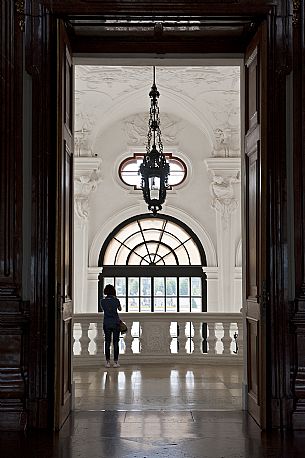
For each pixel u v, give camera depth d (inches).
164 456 216.2
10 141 264.8
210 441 237.1
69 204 294.7
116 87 695.7
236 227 771.4
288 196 268.2
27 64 266.5
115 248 786.8
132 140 786.2
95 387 370.0
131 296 786.2
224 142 759.7
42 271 263.0
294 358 265.0
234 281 770.8
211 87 693.3
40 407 259.4
